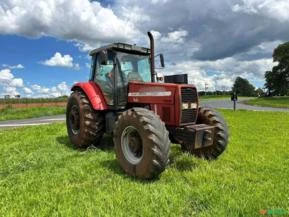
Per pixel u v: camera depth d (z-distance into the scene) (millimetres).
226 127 5945
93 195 4172
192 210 3725
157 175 4871
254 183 4637
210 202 3889
